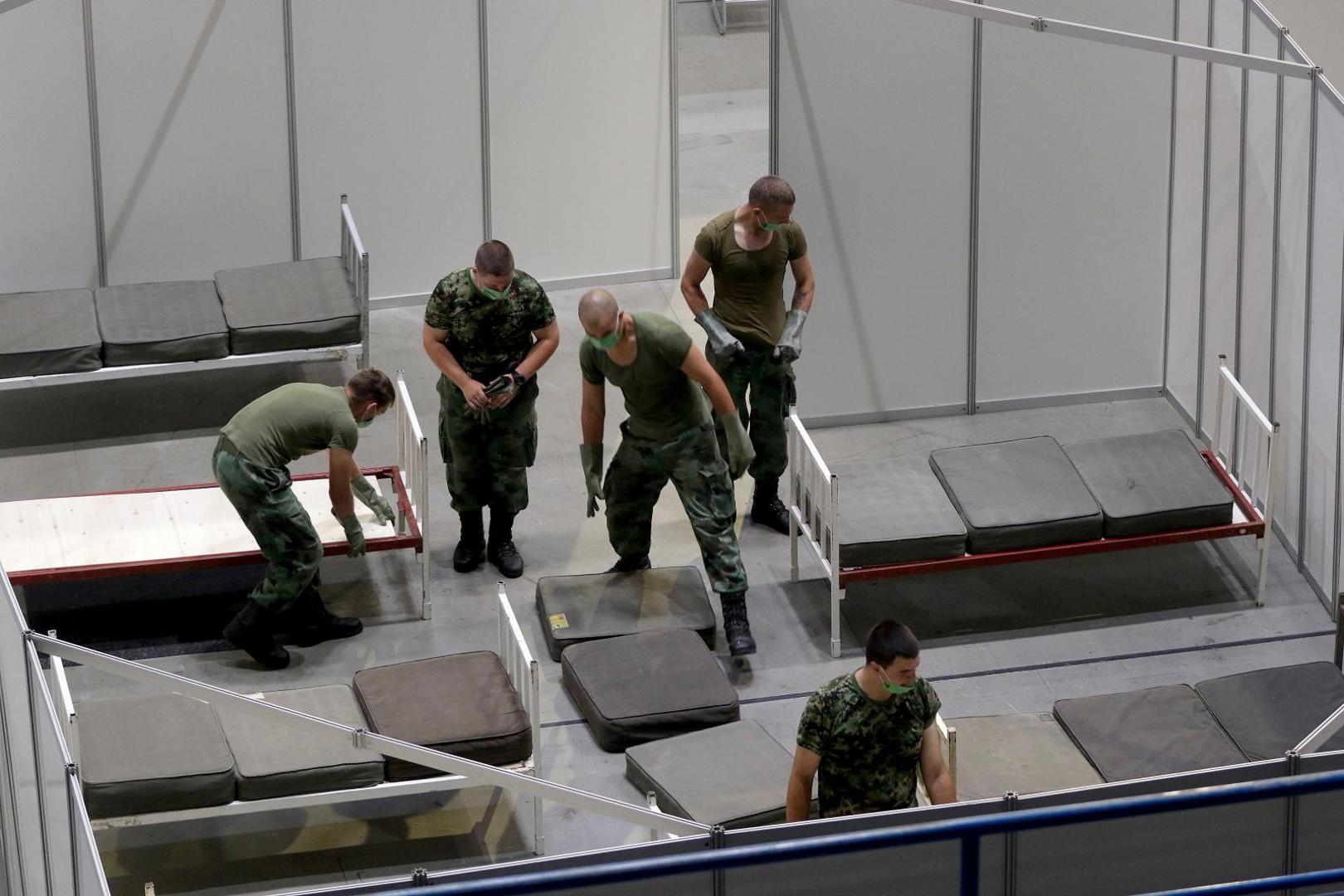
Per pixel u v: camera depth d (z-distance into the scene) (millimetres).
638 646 9828
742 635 10188
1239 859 6797
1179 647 10430
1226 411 11797
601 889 6246
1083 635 10531
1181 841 6672
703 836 6297
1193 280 12203
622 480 10273
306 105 13531
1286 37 10695
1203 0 11609
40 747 7336
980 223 12203
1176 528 10539
